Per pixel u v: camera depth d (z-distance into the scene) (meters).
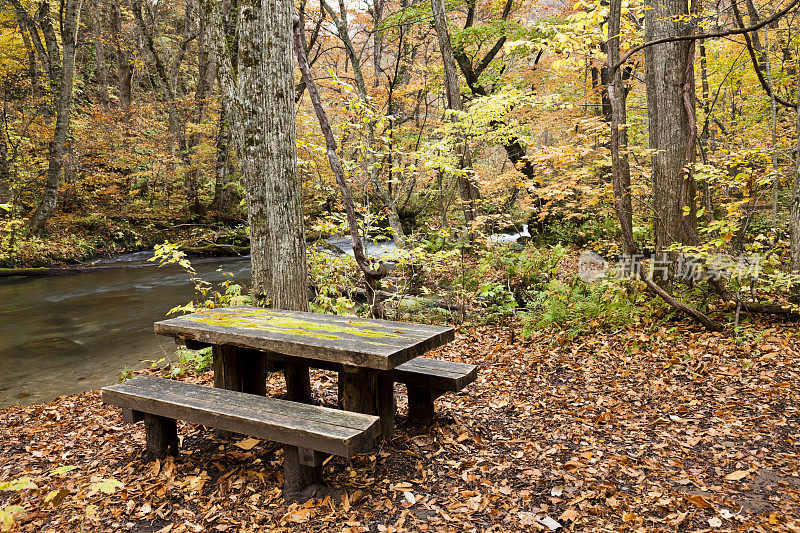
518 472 3.31
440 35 10.96
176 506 3.04
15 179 18.05
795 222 6.14
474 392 4.89
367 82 21.44
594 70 15.73
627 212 7.62
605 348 5.96
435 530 2.72
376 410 3.62
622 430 3.95
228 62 5.70
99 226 18.56
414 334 3.36
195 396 3.32
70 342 8.34
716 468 3.30
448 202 15.82
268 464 3.43
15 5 19.66
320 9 15.27
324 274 7.54
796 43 10.50
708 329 6.18
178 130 22.41
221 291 12.60
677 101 7.04
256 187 5.40
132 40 26.67
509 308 7.82
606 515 2.82
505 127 10.84
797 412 4.02
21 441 4.27
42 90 21.38
